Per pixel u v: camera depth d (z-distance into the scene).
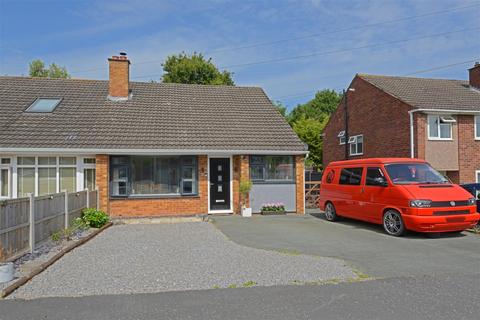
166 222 13.34
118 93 17.45
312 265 7.21
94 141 14.30
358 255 8.07
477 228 10.95
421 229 9.65
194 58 37.38
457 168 20.16
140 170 14.85
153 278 6.40
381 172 11.04
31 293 5.66
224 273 6.68
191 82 36.41
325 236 10.37
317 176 23.38
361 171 11.89
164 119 16.42
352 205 12.09
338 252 8.38
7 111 15.46
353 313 4.85
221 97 19.30
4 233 7.05
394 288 5.85
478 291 5.70
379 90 22.77
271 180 15.86
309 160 37.06
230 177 15.88
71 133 14.56
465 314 4.81
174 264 7.33
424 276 6.49
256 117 17.69
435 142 19.86
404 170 10.88
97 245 9.24
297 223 12.90
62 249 8.45
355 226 12.12
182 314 4.85
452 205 9.77
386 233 10.62
